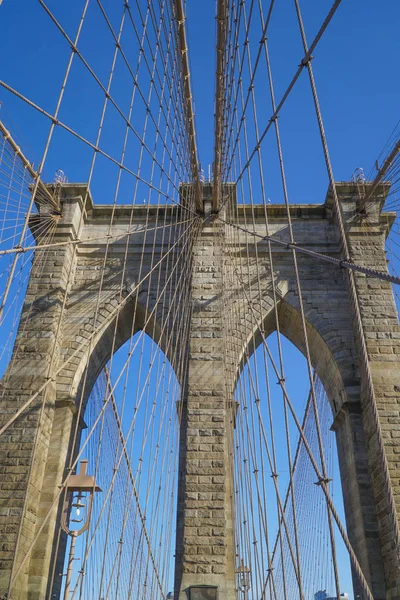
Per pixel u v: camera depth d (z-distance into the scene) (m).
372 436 23.55
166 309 27.91
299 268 28.64
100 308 27.91
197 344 26.14
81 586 17.30
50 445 24.45
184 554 21.78
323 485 10.26
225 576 21.34
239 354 26.53
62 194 29.98
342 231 11.05
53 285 27.39
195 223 29.62
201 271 28.12
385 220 29.41
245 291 28.17
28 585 21.80
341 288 27.86
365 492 23.42
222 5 22.05
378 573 21.92
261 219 30.09
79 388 26.77
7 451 23.19
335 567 9.27
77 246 29.55
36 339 26.05
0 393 24.58
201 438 24.02
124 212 30.69
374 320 26.20
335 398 26.89
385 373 24.72
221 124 26.41
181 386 25.80
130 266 29.22
